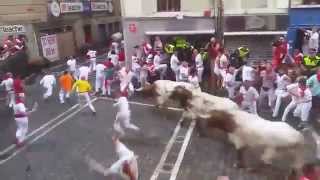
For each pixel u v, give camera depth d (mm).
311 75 20656
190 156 15383
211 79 23969
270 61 24688
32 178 14219
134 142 16875
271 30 26719
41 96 24734
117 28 49375
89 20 42938
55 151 16438
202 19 27109
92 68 30453
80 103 22234
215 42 24719
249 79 19703
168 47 25641
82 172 14484
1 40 31656
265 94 20531
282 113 19750
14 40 30672
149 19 27641
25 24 33312
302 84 18016
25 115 17062
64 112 21375
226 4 27125
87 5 42438
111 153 15945
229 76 21312
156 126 18594
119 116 17734
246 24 26844
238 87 21453
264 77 20312
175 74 24453
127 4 27656
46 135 18188
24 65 30031
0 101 24484
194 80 22266
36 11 34750
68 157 15812
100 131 18391
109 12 47625
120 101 17781
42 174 14484
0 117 21547
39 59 32562
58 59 36844
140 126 18656
